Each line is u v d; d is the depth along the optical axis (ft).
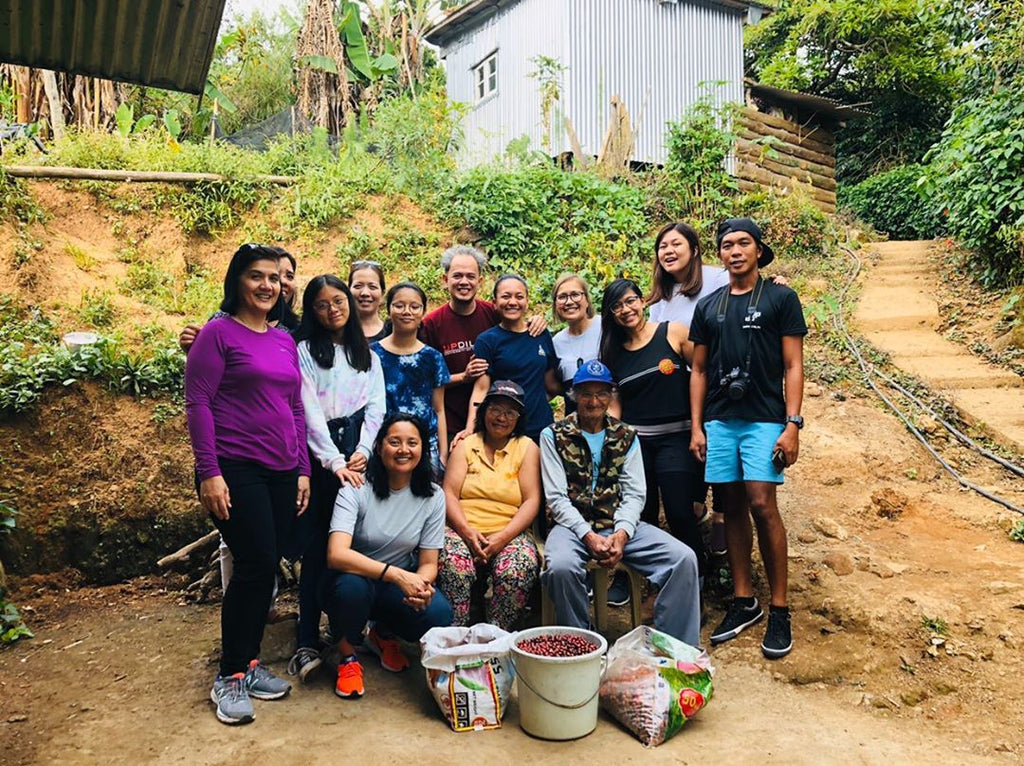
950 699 10.84
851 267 28.55
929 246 30.12
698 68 40.45
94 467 15.65
